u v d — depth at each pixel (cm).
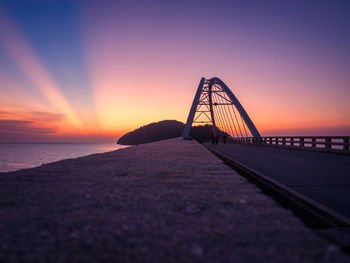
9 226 312
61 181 610
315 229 407
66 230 298
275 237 281
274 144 3362
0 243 264
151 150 1800
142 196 464
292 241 271
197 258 234
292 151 2344
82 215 353
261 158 1616
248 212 373
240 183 599
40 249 251
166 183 594
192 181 620
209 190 522
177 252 245
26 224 319
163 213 365
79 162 1027
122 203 416
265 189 666
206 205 410
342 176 920
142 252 246
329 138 2109
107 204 411
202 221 332
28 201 428
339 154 1905
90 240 271
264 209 389
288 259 233
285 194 617
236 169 1030
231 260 231
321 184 777
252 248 254
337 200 593
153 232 293
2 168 11125
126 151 1698
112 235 284
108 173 736
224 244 263
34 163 14638
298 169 1103
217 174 732
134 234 288
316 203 519
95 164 959
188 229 303
